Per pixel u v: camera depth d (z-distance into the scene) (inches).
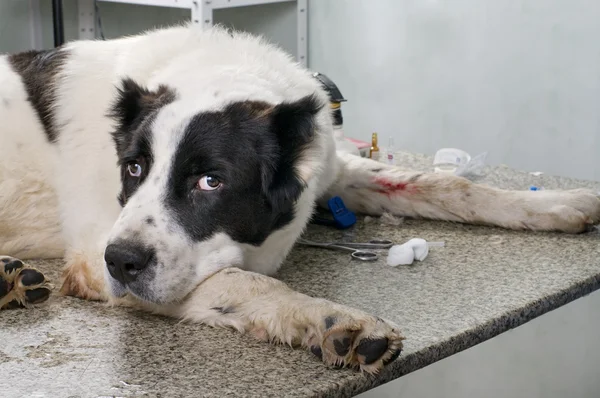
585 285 58.7
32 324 53.6
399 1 108.4
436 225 68.7
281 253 58.4
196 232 53.2
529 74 98.1
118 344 51.3
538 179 79.4
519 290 57.2
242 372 48.3
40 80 64.0
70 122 62.3
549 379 80.7
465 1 101.8
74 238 60.9
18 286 55.0
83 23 125.6
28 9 125.7
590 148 94.4
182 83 56.9
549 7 94.9
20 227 63.2
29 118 63.1
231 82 56.9
